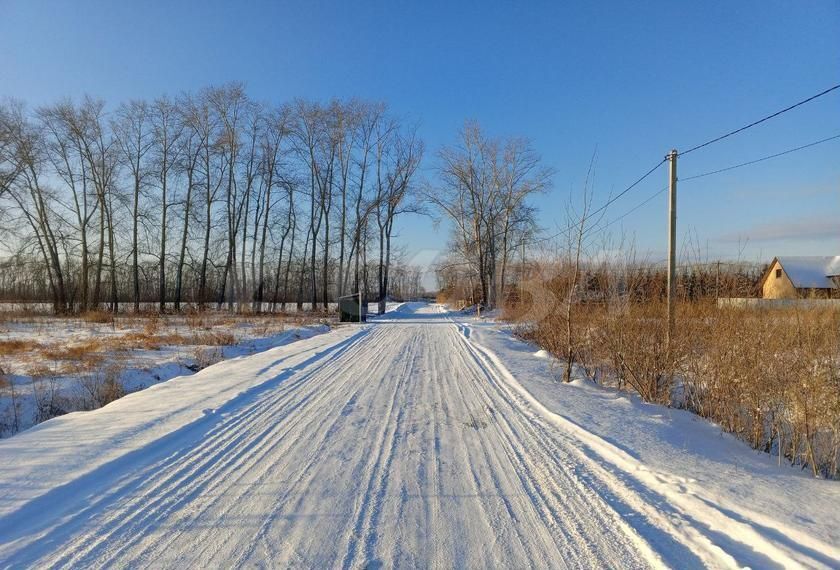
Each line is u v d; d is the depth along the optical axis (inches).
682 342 335.3
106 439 233.9
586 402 318.7
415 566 128.7
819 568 119.9
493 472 197.3
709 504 159.8
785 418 229.1
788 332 278.2
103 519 156.3
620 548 137.6
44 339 714.8
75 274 1590.8
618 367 377.7
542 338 588.7
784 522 144.1
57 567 128.8
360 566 128.6
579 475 193.6
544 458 213.9
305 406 313.9
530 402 323.9
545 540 142.2
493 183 1648.6
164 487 181.8
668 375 334.3
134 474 194.5
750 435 248.2
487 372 452.8
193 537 144.6
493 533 146.5
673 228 390.0
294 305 2064.5
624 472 196.4
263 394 351.6
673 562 128.8
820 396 208.7
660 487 177.2
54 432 246.8
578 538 143.3
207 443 235.8
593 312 440.1
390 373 447.8
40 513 160.2
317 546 139.0
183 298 1878.7
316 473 196.1
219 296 1673.2
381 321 1336.1
